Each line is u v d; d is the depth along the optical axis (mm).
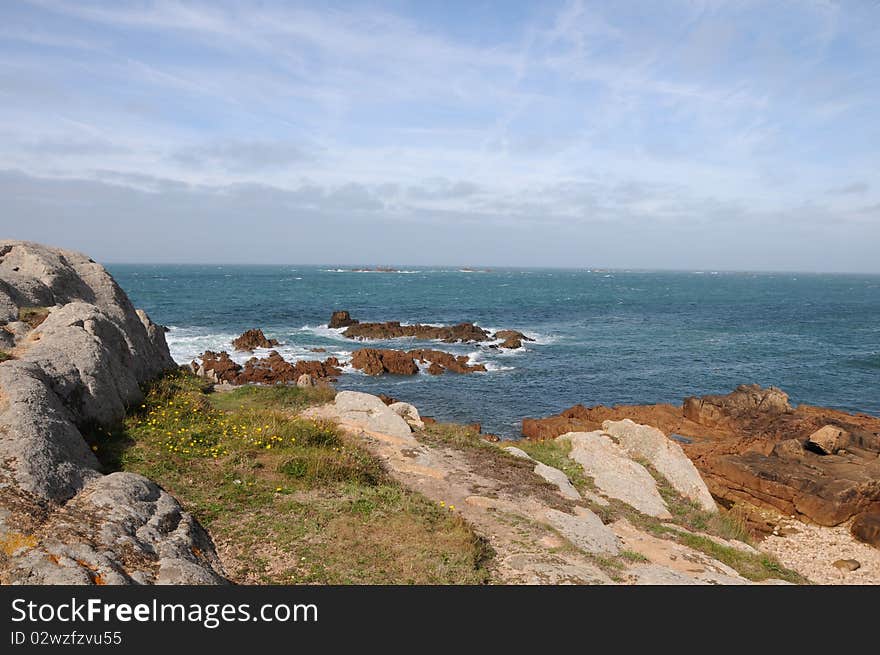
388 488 11766
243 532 9055
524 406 35688
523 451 17484
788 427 27625
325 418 16891
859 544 17859
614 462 17047
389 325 62031
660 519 14180
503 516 11609
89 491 8398
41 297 16859
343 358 47188
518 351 54438
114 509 8000
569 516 12000
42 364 11625
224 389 21375
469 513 11625
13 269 18141
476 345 56688
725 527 14750
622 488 15383
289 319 71688
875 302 125562
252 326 64188
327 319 73625
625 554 10828
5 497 7301
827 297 143750
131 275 183125
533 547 10203
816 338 65438
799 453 22891
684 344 60219
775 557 15531
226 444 12656
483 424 31797
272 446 13031
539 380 42625
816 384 42875
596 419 31859
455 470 14320
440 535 9766
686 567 10844
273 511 9875
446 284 174750
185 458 11562
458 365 45250
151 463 11000
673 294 146125
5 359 11906
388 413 17562
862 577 15469
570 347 57344
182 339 52188
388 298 111688
